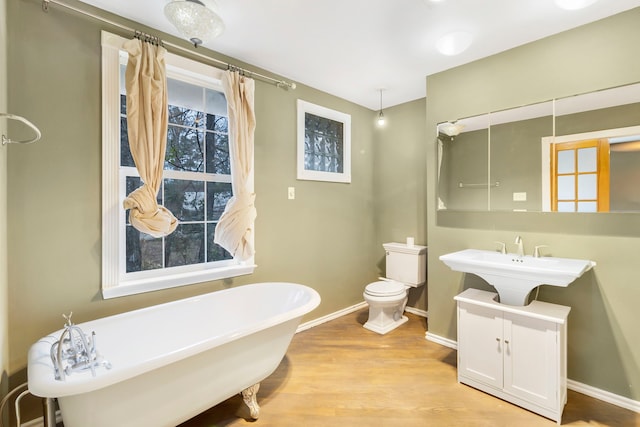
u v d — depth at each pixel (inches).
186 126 90.4
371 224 145.9
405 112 135.9
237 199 90.4
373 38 83.5
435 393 76.8
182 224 89.7
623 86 71.1
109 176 71.6
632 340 70.5
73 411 46.7
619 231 72.1
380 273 146.0
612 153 72.9
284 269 110.3
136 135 71.6
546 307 73.4
